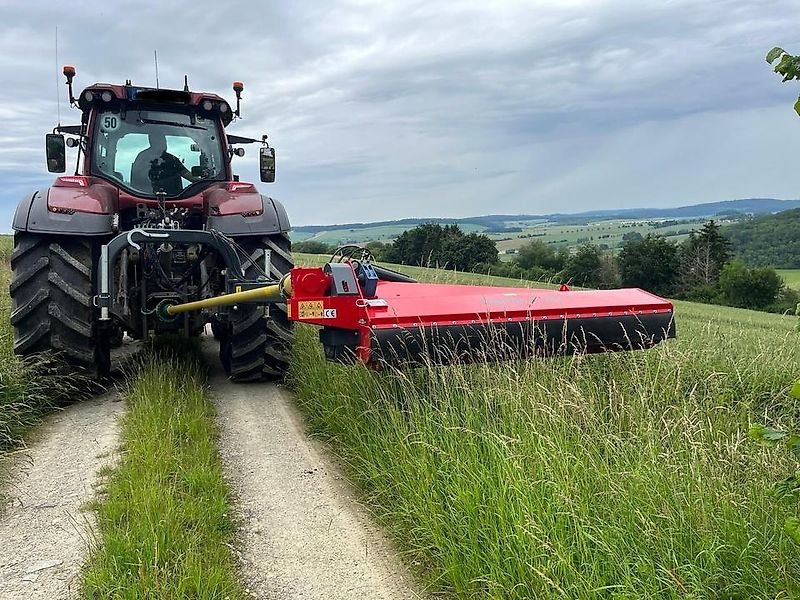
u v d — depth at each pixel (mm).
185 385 5039
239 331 5461
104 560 2535
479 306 3623
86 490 3418
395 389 3791
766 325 8359
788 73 1793
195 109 5941
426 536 2773
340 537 2992
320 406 4500
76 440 4199
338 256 4383
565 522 2406
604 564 2221
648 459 2711
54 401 4945
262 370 5625
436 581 2580
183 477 3342
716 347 4938
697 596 1987
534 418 3104
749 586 2074
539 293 4023
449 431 3158
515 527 2408
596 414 3260
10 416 4191
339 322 3453
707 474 2592
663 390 3662
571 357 3770
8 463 3797
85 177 5520
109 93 5598
